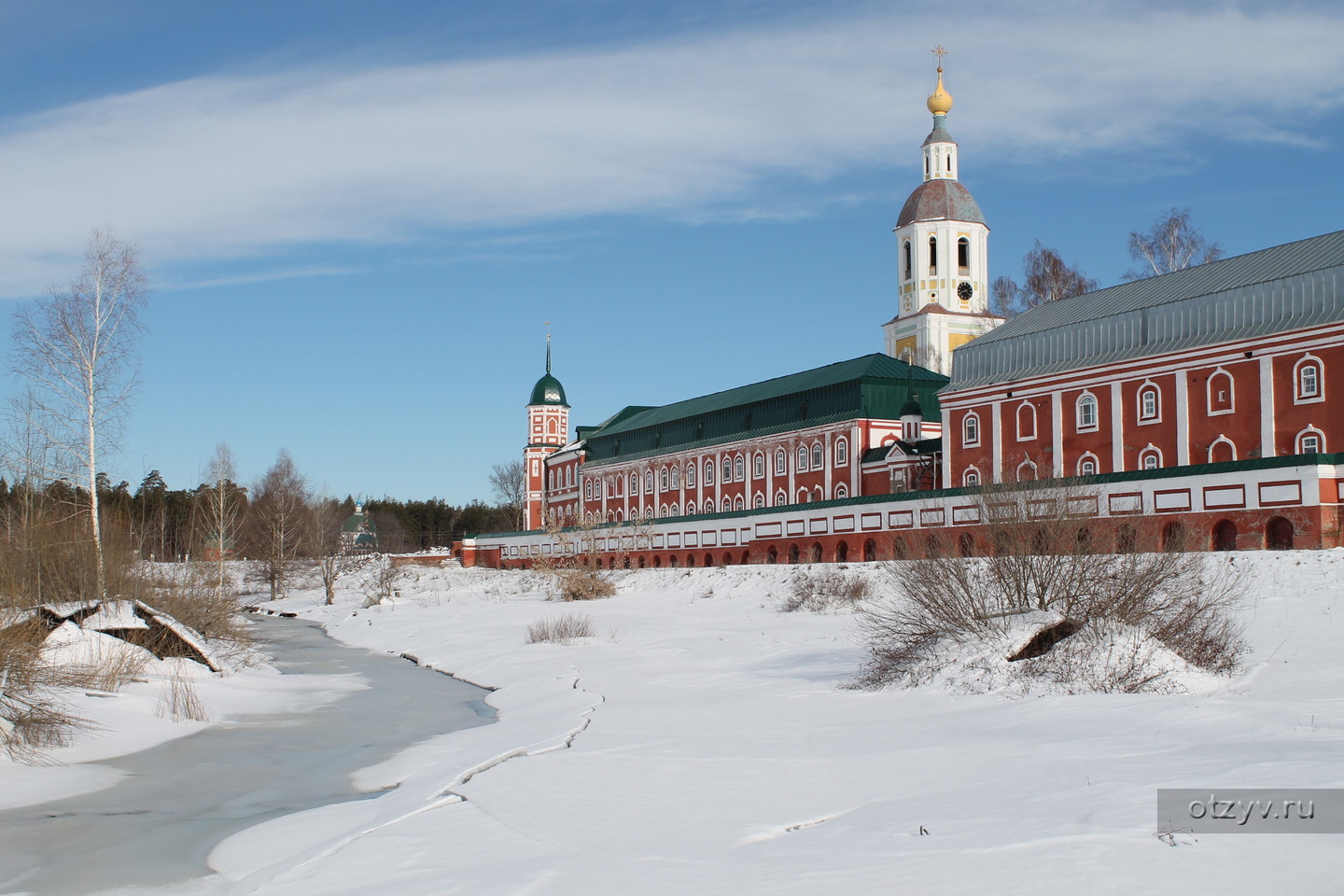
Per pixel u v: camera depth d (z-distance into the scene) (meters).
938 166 98.38
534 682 30.19
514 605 59.56
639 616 49.84
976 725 18.66
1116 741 15.91
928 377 80.56
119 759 21.02
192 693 26.27
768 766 16.69
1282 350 51.06
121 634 31.81
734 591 53.47
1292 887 9.32
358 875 12.17
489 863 12.06
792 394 85.00
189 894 12.70
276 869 13.03
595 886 10.88
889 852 11.26
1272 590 34.28
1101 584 24.06
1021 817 12.16
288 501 96.56
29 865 14.05
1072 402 60.72
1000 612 25.09
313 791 18.12
